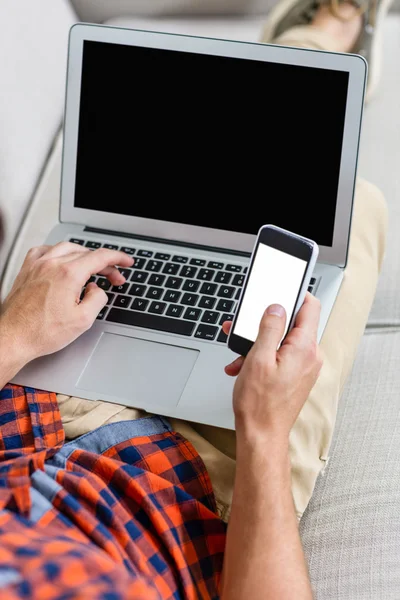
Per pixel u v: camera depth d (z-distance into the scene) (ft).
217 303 3.07
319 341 2.95
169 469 2.71
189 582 2.37
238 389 2.32
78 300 2.97
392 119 4.51
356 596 2.63
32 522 2.03
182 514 2.55
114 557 2.21
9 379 2.82
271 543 2.22
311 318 2.45
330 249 3.11
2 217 3.97
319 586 2.70
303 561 2.24
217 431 2.95
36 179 4.35
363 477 2.98
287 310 2.46
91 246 3.34
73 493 2.43
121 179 3.30
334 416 3.04
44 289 2.91
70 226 3.43
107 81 3.20
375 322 3.75
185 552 2.48
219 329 2.99
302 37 4.60
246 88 3.06
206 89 3.11
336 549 2.78
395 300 3.80
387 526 2.78
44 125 4.44
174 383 2.88
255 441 2.30
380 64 4.75
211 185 3.20
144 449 2.74
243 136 3.11
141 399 2.86
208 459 2.83
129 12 5.00
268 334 2.30
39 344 2.86
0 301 3.92
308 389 2.39
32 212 4.22
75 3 4.95
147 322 3.05
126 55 3.15
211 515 2.58
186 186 3.24
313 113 3.01
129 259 3.11
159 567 2.40
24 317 2.87
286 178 3.10
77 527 2.29
